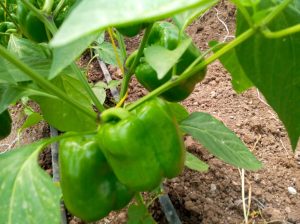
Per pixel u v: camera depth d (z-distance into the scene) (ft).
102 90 1.23
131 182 0.61
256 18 0.46
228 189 1.09
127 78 0.74
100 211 0.67
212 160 1.16
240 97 1.41
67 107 0.83
